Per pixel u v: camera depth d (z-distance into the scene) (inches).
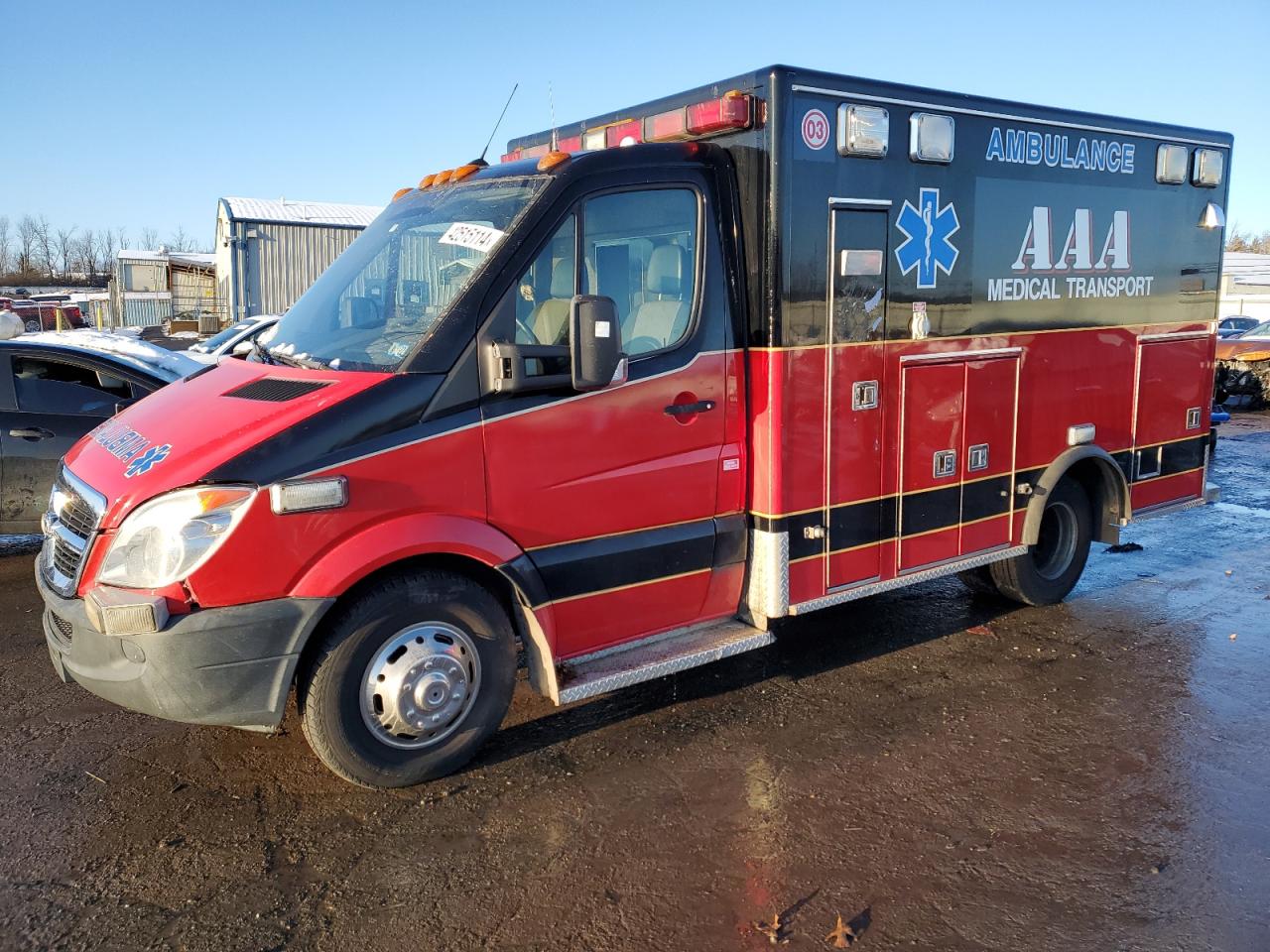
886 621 251.0
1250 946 124.3
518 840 149.2
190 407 164.2
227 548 139.9
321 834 150.3
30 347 292.8
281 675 145.2
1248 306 1478.8
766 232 180.2
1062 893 135.5
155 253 1646.2
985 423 221.8
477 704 165.2
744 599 194.5
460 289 159.5
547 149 232.5
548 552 167.0
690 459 181.5
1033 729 187.8
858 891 136.6
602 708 196.5
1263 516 382.6
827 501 194.1
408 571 157.4
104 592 143.0
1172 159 257.9
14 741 180.2
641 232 174.2
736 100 176.7
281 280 1105.4
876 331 196.7
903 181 197.2
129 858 143.6
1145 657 225.6
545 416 163.2
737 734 185.3
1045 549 257.6
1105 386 251.0
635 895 135.6
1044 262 229.3
